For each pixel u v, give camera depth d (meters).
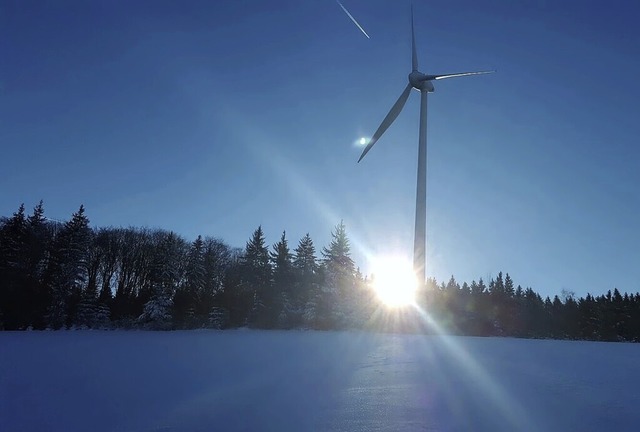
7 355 17.03
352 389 10.23
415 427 7.11
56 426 7.38
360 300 52.31
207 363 14.97
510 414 7.90
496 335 51.06
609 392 9.91
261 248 60.25
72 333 35.75
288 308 51.12
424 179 38.50
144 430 7.14
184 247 75.56
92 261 68.81
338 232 60.00
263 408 8.42
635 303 67.06
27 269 46.97
